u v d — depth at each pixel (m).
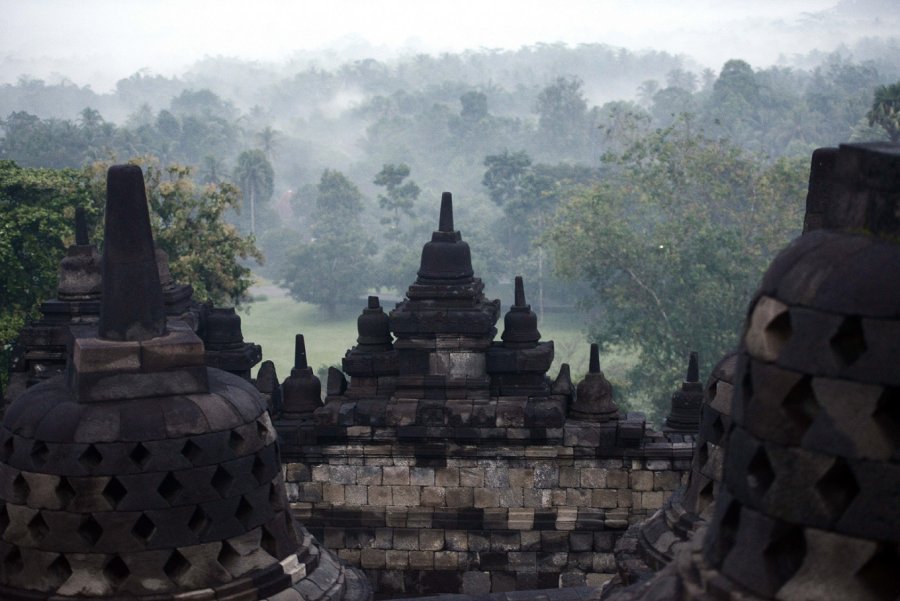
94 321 15.11
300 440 16.56
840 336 4.34
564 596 10.82
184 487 7.95
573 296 108.56
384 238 140.62
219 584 8.05
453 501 16.53
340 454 16.59
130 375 8.09
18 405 8.30
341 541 16.67
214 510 8.07
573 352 89.25
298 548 8.85
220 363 16.86
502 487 16.48
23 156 162.88
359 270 117.88
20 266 39.94
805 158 64.25
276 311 126.19
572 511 16.31
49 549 7.89
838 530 4.33
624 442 16.08
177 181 45.88
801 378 4.41
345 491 16.69
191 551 7.97
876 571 4.34
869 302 4.23
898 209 4.33
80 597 7.80
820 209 9.38
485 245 111.69
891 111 64.25
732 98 169.38
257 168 145.25
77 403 8.03
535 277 108.62
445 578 16.56
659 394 57.19
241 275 46.53
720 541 4.85
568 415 16.81
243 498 8.28
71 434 7.86
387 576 16.64
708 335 55.94
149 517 7.88
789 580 4.48
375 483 16.66
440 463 16.53
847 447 4.29
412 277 114.62
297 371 17.30
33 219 41.28
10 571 8.10
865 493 4.27
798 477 4.42
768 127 166.88
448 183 188.50
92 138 169.12
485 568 16.50
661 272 57.81
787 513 4.46
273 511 8.57
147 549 7.86
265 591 8.26
